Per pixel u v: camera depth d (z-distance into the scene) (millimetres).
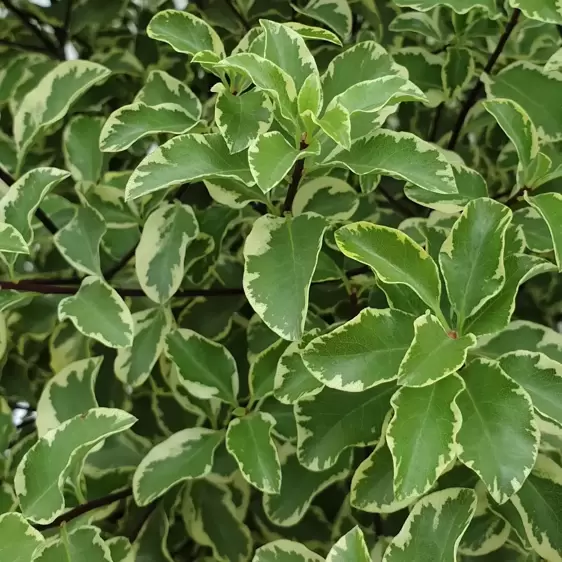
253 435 322
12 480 350
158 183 286
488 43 422
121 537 325
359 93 287
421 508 285
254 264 290
